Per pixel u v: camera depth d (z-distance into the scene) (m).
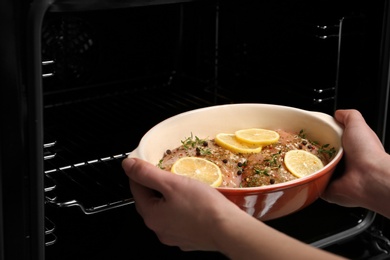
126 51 1.72
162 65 1.77
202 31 1.71
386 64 1.39
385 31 1.37
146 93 1.78
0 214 1.12
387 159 1.20
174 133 1.24
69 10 1.10
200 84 1.75
